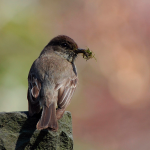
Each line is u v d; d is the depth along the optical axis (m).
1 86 12.24
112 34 16.92
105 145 16.08
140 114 16.69
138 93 16.86
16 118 6.53
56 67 7.58
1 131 6.44
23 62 12.98
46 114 6.54
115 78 16.84
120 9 16.92
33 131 6.50
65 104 7.04
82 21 16.72
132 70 16.89
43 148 6.51
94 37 16.70
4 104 12.09
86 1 16.75
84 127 16.23
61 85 7.26
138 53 16.95
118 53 16.78
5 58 12.80
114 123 16.45
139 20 17.03
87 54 8.72
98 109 16.45
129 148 15.95
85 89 16.67
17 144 6.41
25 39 13.34
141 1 16.98
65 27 16.31
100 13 16.78
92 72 16.73
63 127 6.85
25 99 12.38
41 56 8.23
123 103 16.62
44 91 7.00
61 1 16.03
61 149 6.70
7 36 13.06
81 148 15.80
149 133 16.14
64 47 8.49
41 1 14.98
